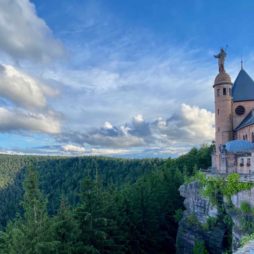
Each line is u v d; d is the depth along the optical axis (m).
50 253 31.12
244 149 50.78
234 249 34.12
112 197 49.41
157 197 66.00
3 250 32.75
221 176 42.69
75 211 39.97
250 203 33.34
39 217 32.22
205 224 43.94
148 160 186.75
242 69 67.75
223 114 63.62
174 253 58.31
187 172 88.56
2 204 180.75
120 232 44.62
